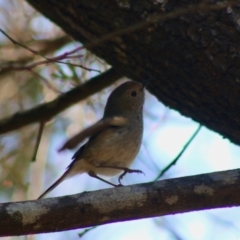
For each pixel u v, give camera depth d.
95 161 9.70
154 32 8.29
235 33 8.03
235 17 8.03
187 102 8.84
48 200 7.28
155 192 7.37
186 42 8.17
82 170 9.88
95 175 9.90
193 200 7.39
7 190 12.02
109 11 8.40
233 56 8.00
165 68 8.53
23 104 12.54
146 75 8.91
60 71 11.15
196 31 8.11
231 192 7.36
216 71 8.12
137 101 10.32
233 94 8.20
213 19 8.09
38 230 7.24
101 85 10.91
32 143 12.54
